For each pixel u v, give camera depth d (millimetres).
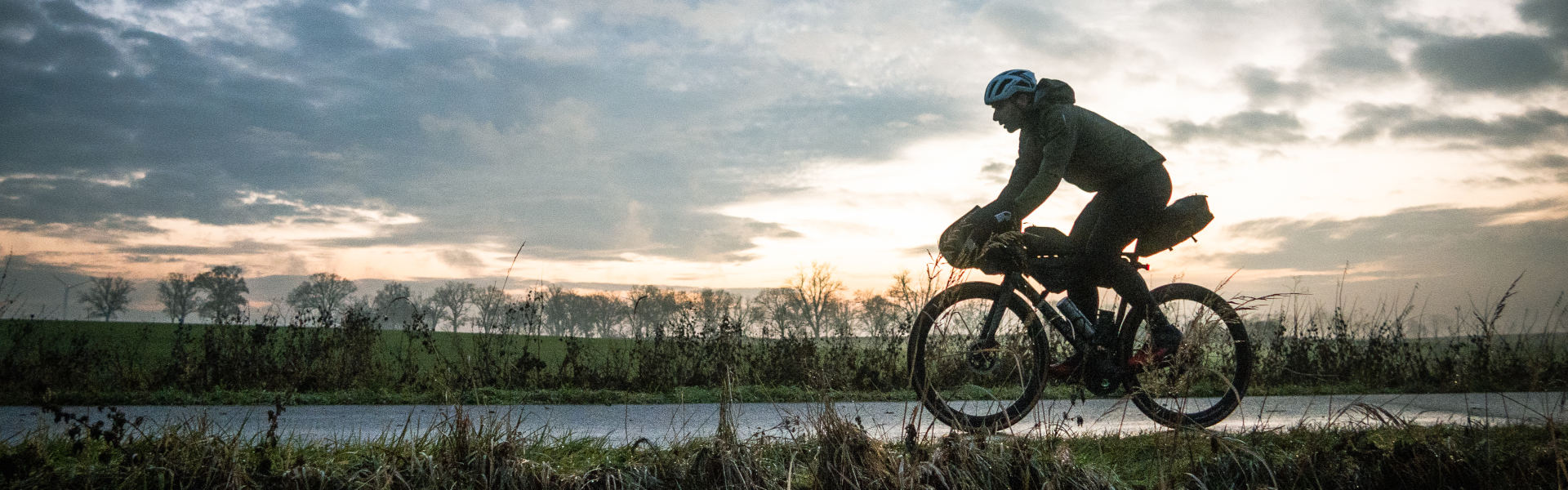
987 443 3074
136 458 2816
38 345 7699
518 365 7492
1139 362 4055
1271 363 8227
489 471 2859
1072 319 4285
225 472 2771
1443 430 3914
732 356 8453
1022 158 4305
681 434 4281
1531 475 3119
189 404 5820
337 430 4473
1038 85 4160
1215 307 4555
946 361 4086
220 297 69000
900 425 4418
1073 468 3008
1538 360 4652
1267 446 3506
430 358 8602
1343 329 9352
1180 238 4320
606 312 42312
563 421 5043
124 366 7438
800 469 3049
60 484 2689
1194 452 3334
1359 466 3215
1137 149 4141
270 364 7371
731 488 2865
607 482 2822
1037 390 4227
